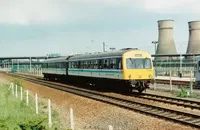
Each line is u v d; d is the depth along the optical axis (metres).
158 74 56.62
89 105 22.19
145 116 16.72
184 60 70.38
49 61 51.62
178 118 15.77
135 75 26.80
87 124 16.34
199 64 30.80
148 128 14.25
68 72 41.59
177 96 25.16
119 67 27.27
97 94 27.55
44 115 18.72
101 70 30.86
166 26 102.12
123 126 15.14
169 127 13.96
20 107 21.16
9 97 26.22
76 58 38.56
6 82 50.62
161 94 26.84
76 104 23.55
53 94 31.27
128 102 22.08
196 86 31.03
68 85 41.22
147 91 29.55
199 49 95.44
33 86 42.47
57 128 15.17
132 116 17.03
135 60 27.05
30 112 19.53
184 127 13.70
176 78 42.72
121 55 27.08
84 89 33.84
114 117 17.33
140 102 20.84
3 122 12.61
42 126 13.16
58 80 50.69
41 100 27.31
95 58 32.41
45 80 54.50
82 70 36.28
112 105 20.95
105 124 15.94
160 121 15.23
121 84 27.83
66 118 18.33
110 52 29.83
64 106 23.42
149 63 27.58
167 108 17.98
